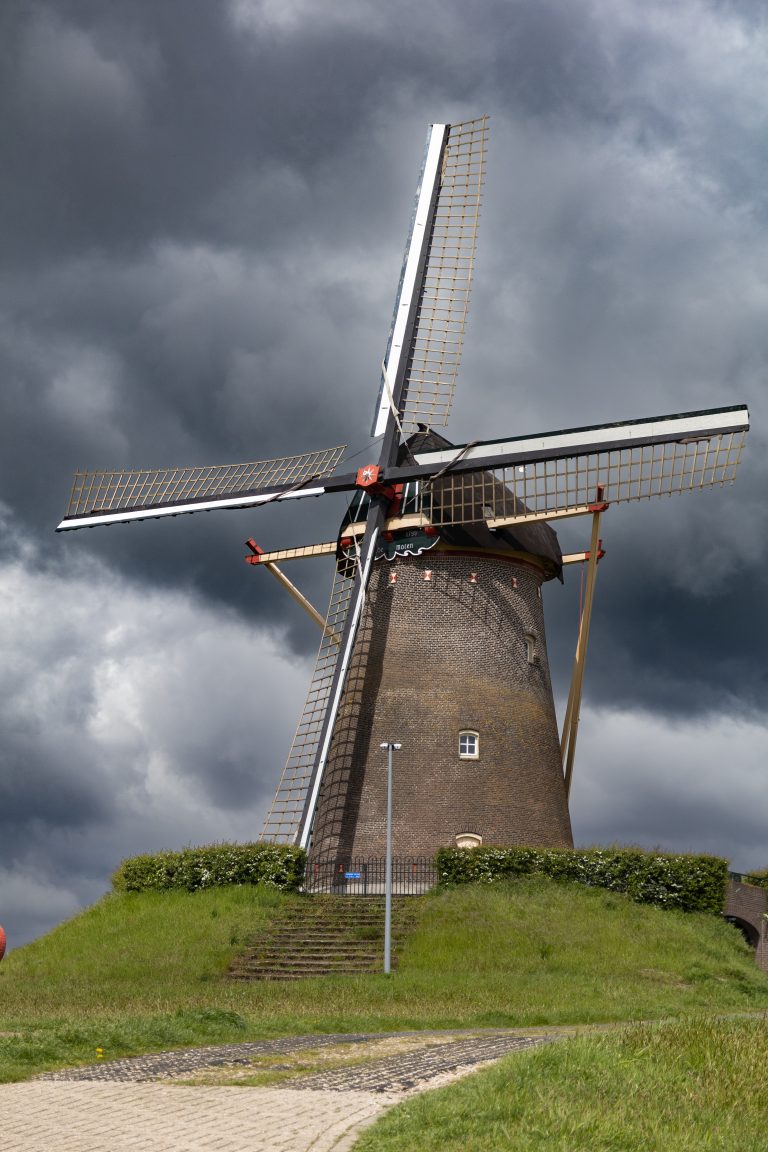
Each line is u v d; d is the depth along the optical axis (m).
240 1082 15.47
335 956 33.53
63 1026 22.03
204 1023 21.33
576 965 32.91
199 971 32.59
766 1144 12.27
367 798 40.56
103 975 32.88
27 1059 16.95
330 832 40.69
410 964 33.19
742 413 38.75
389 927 32.59
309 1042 19.92
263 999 28.59
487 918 35.34
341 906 36.84
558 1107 12.83
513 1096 13.42
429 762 40.78
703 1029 17.30
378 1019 23.72
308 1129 12.65
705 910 38.09
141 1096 14.35
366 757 41.00
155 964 33.19
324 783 39.56
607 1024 24.52
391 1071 16.41
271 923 35.69
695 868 38.31
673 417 39.31
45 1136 12.05
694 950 34.53
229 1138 12.16
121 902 38.88
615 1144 11.88
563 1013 25.77
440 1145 11.70
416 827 40.12
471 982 30.81
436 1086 15.30
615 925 35.56
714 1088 14.34
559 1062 15.20
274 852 38.50
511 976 31.62
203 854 39.12
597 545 40.59
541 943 34.00
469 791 40.59
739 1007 28.80
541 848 38.72
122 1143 11.83
